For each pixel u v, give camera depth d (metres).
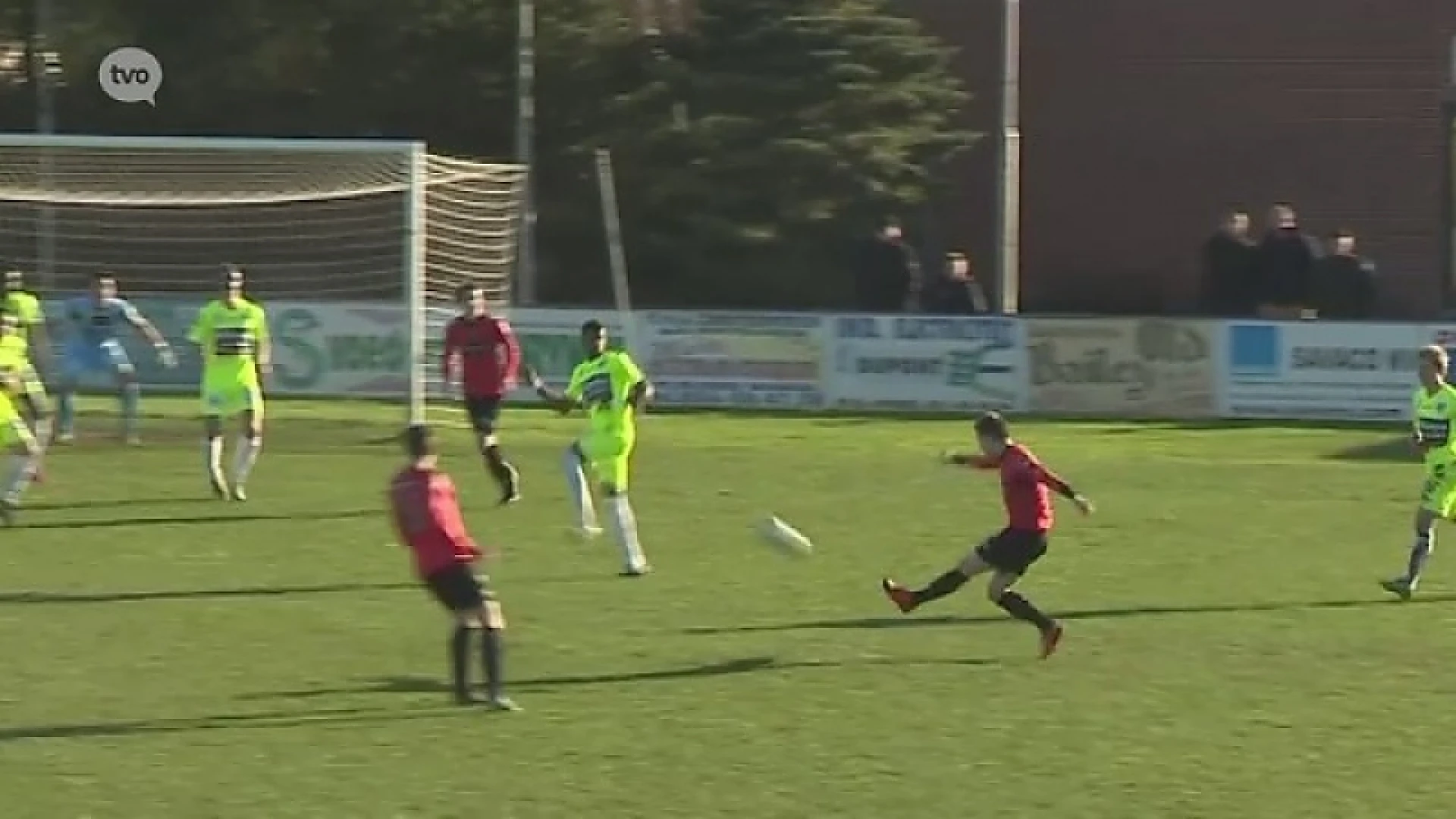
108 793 42.94
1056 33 167.75
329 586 65.69
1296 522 81.19
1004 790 43.41
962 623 61.09
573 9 155.00
